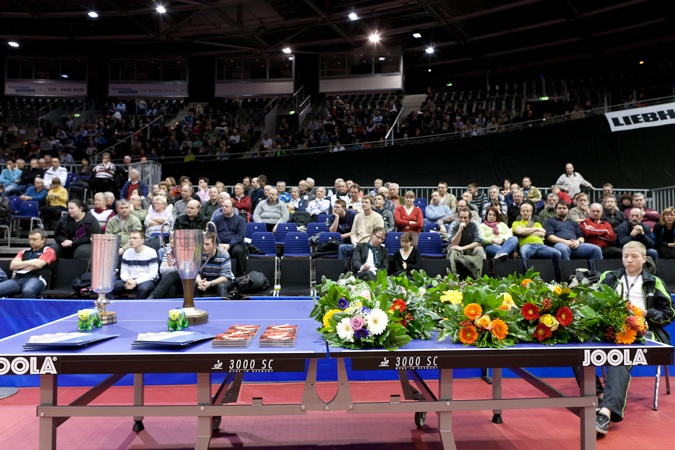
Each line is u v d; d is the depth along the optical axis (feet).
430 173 45.88
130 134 60.54
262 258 22.25
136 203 26.03
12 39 73.97
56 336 7.27
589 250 22.17
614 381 11.18
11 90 79.10
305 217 29.71
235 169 48.80
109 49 79.46
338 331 7.17
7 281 18.52
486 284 9.52
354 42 75.92
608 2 59.77
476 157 45.06
